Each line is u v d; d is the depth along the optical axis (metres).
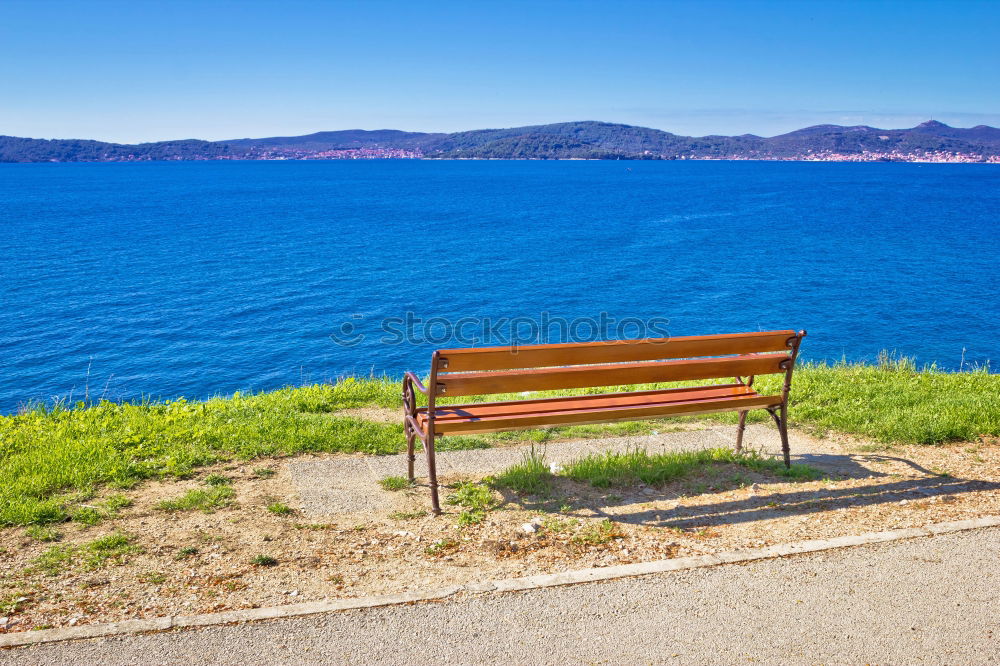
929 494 4.95
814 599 3.54
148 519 4.66
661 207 109.38
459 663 3.03
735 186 173.25
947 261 54.25
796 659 3.06
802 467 5.55
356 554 4.14
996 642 3.17
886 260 54.91
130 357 29.14
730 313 37.19
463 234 74.88
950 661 3.04
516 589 3.64
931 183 190.62
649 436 6.66
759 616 3.39
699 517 4.64
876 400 7.48
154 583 3.76
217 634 3.23
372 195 142.88
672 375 5.28
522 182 197.25
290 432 6.52
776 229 77.81
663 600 3.54
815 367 10.00
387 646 3.16
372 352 29.83
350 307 39.06
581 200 125.69
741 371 5.40
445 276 48.97
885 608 3.45
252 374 26.86
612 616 3.40
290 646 3.15
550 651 3.12
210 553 4.14
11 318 35.88
